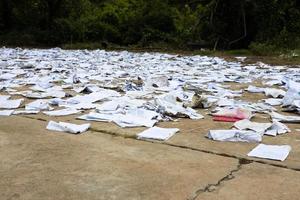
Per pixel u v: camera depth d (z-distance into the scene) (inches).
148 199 88.0
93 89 219.9
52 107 180.1
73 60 412.8
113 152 118.6
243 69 346.0
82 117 158.6
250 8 601.9
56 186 95.1
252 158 112.8
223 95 211.6
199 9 659.4
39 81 259.8
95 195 90.4
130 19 730.2
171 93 205.8
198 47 642.8
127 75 296.8
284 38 562.3
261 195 89.4
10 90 226.1
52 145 125.3
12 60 412.5
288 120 155.9
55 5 769.6
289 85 224.7
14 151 119.8
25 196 90.0
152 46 667.4
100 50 590.6
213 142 128.1
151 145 125.3
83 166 107.5
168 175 101.0
